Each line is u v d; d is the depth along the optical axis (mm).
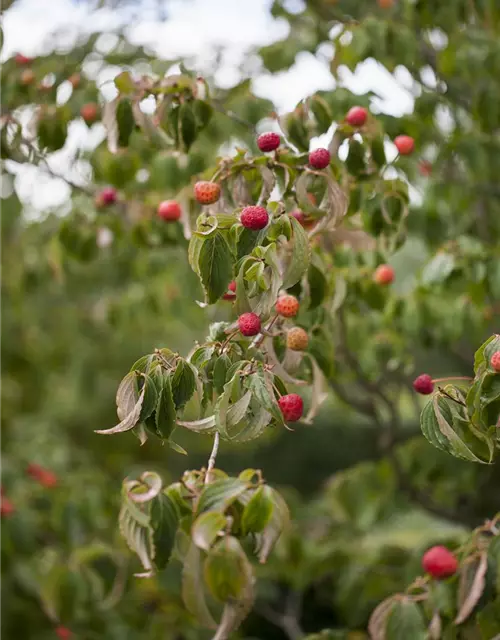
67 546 3686
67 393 7113
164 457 8805
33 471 4062
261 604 5539
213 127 3344
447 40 3082
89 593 3293
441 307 3146
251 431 1530
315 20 3369
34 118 2633
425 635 1907
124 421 1467
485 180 3229
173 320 4105
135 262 3754
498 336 1562
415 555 2980
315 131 2193
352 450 10055
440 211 3402
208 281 1591
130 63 3318
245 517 1628
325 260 2131
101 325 5734
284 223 1559
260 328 1570
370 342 3258
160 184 2834
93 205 3096
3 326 5723
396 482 3641
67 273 4289
